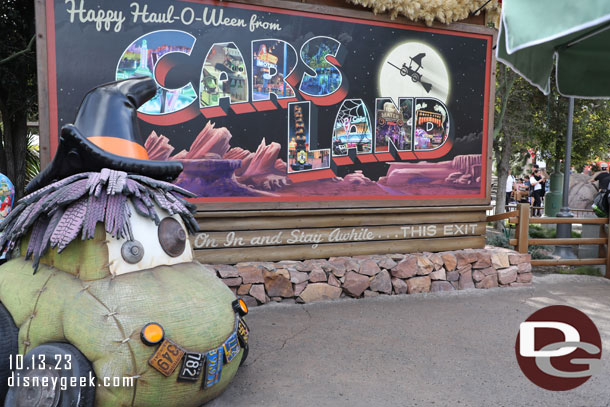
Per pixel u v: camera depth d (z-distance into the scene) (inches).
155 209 122.0
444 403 132.6
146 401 105.0
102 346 101.0
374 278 242.1
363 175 251.8
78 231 108.3
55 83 197.3
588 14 112.6
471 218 279.1
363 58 249.1
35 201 119.0
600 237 306.5
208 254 224.2
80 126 124.0
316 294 231.0
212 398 123.5
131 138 127.1
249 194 229.3
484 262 266.7
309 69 238.7
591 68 229.1
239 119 226.7
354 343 178.1
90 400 100.8
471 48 271.6
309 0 241.6
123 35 206.5
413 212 264.1
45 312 107.6
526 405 132.6
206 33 219.8
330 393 136.9
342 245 249.4
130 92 135.6
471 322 205.8
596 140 586.9
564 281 287.9
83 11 200.2
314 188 241.9
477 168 277.4
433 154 266.4
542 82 214.8
